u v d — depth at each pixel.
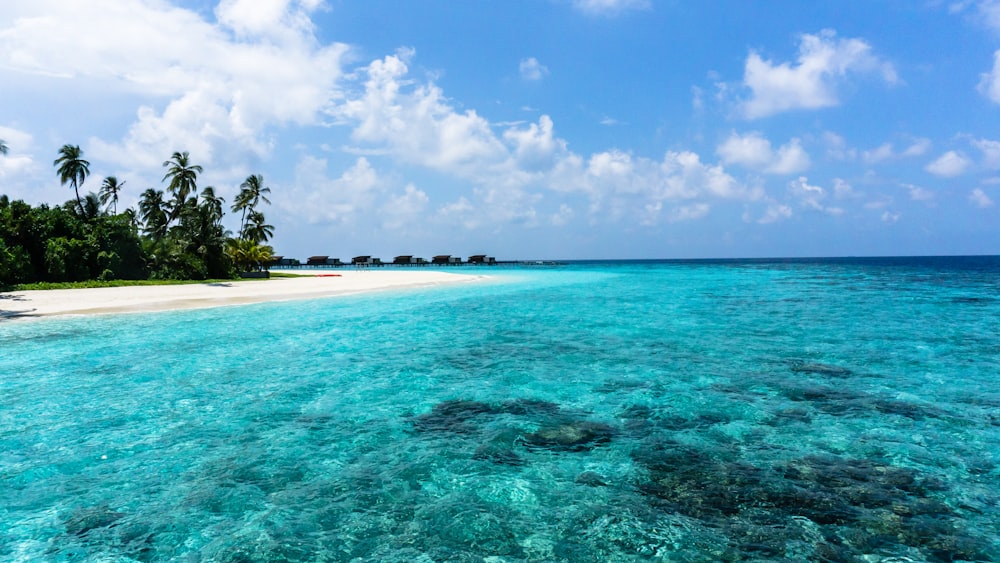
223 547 5.05
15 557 4.89
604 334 17.58
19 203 39.50
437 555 4.89
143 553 4.97
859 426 8.41
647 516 5.59
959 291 36.53
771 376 11.70
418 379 11.52
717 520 5.51
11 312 22.44
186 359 13.54
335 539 5.18
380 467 6.89
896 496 6.02
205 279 50.03
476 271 86.81
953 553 4.89
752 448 7.51
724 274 71.31
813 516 5.56
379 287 41.31
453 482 6.43
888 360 13.29
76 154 61.31
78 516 5.65
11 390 10.56
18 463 7.02
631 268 107.00
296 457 7.22
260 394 10.34
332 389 10.71
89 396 10.16
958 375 11.74
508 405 9.62
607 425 8.52
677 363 13.04
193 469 6.83
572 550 4.97
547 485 6.35
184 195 63.78
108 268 41.91
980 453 7.28
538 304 27.89
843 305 26.78
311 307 26.03
